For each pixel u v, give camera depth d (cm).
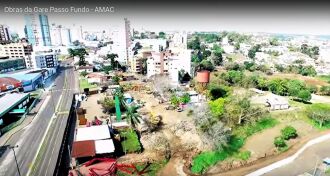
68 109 14638
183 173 9512
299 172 9988
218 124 11631
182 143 11631
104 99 15712
